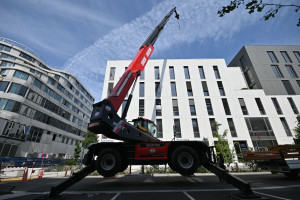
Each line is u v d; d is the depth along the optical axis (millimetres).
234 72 27156
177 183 7051
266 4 2975
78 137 43125
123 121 6273
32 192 5812
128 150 6301
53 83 33312
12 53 34219
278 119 20266
